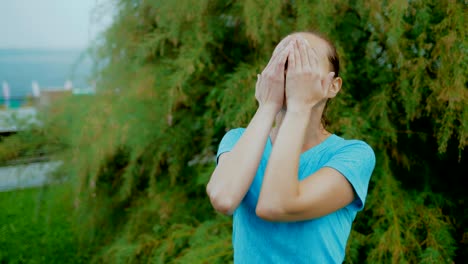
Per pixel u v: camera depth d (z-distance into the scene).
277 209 0.79
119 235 2.77
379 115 2.15
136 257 2.53
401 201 2.07
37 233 3.57
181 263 2.04
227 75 2.29
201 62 2.35
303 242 0.87
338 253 0.91
